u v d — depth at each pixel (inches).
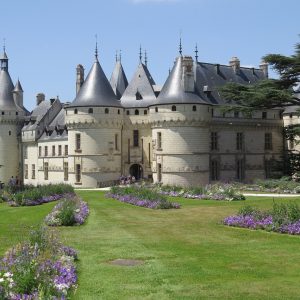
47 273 531.2
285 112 2925.7
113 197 1738.4
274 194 1849.2
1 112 3489.2
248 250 756.0
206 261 686.5
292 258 697.0
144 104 2783.0
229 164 2755.9
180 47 2568.9
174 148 2477.9
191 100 2480.3
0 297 450.6
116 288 559.5
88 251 762.8
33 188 1930.4
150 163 2763.3
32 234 713.0
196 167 2496.3
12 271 521.0
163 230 968.3
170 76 2578.7
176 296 530.6
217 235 892.6
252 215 1008.2
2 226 1116.5
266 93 2087.8
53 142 3144.7
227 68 2977.4
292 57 2114.9
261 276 605.6
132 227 1020.5
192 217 1146.7
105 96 2684.5
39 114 3506.4
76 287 550.3
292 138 2364.7
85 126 2655.0
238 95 2226.9
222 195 1615.4
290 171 2336.4
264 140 2888.8
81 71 3122.5
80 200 1485.0
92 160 2657.5
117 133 2719.0
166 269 641.6
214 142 2719.0
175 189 1819.6
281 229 893.2
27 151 3479.3
